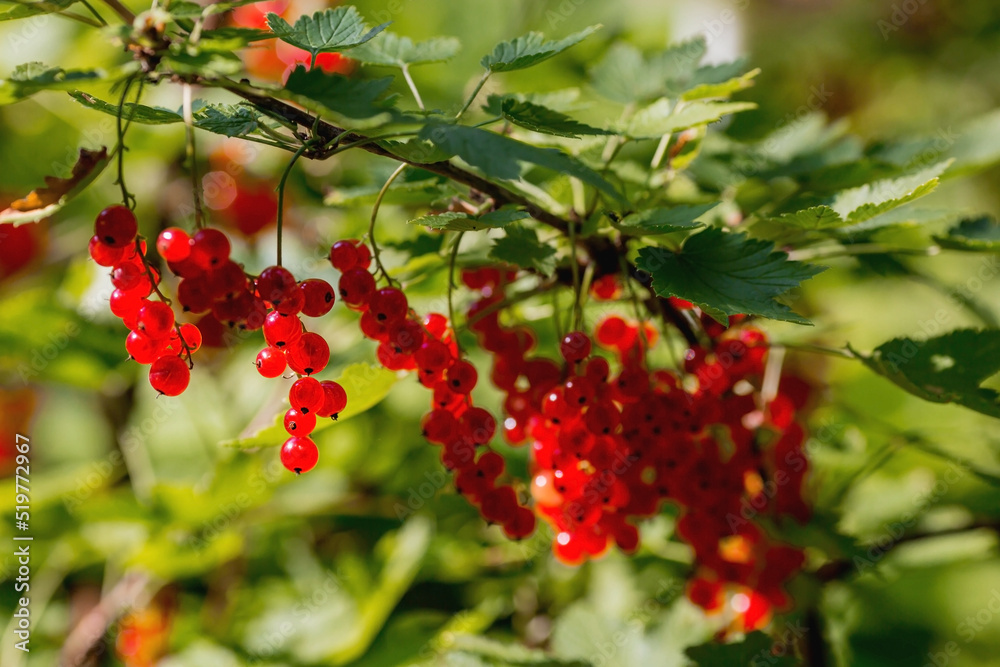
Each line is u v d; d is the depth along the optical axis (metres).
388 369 0.63
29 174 1.00
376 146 0.60
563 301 0.71
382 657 0.76
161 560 0.76
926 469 0.82
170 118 0.60
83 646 0.77
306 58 0.78
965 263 1.28
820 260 0.73
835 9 1.49
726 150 0.73
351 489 0.88
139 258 0.60
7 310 0.80
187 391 0.90
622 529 0.65
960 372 0.64
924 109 1.52
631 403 0.64
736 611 0.71
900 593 0.90
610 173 0.66
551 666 0.69
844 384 0.90
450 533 0.84
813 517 0.71
